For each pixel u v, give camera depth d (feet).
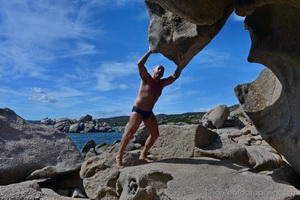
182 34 15.43
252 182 12.58
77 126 199.11
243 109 17.71
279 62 14.66
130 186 13.87
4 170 19.21
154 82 16.96
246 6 13.20
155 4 16.43
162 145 19.76
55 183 20.98
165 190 12.46
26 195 10.74
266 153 21.16
